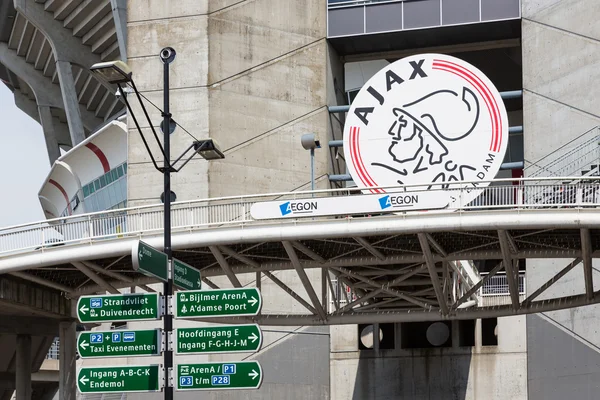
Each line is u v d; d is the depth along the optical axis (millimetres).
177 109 66375
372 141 49906
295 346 63625
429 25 68500
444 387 60125
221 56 66625
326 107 68312
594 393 57000
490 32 69188
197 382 27078
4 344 63156
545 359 58656
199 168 65125
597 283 58062
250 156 66062
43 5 87938
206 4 66938
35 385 87250
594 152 60000
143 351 27328
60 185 87438
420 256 47531
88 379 27406
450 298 53688
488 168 48719
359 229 43094
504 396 59094
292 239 43781
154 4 67688
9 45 97875
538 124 63688
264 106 66938
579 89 62250
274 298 63906
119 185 77125
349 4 69562
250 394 63719
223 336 27031
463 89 49469
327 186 67250
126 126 73812
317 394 62812
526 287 60844
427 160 49219
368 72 73688
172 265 28047
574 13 63094
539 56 64375
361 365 62031
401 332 61656
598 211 41375
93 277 49375
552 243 47812
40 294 53156
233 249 48625
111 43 87000
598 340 57281
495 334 60188
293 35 68562
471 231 45094
